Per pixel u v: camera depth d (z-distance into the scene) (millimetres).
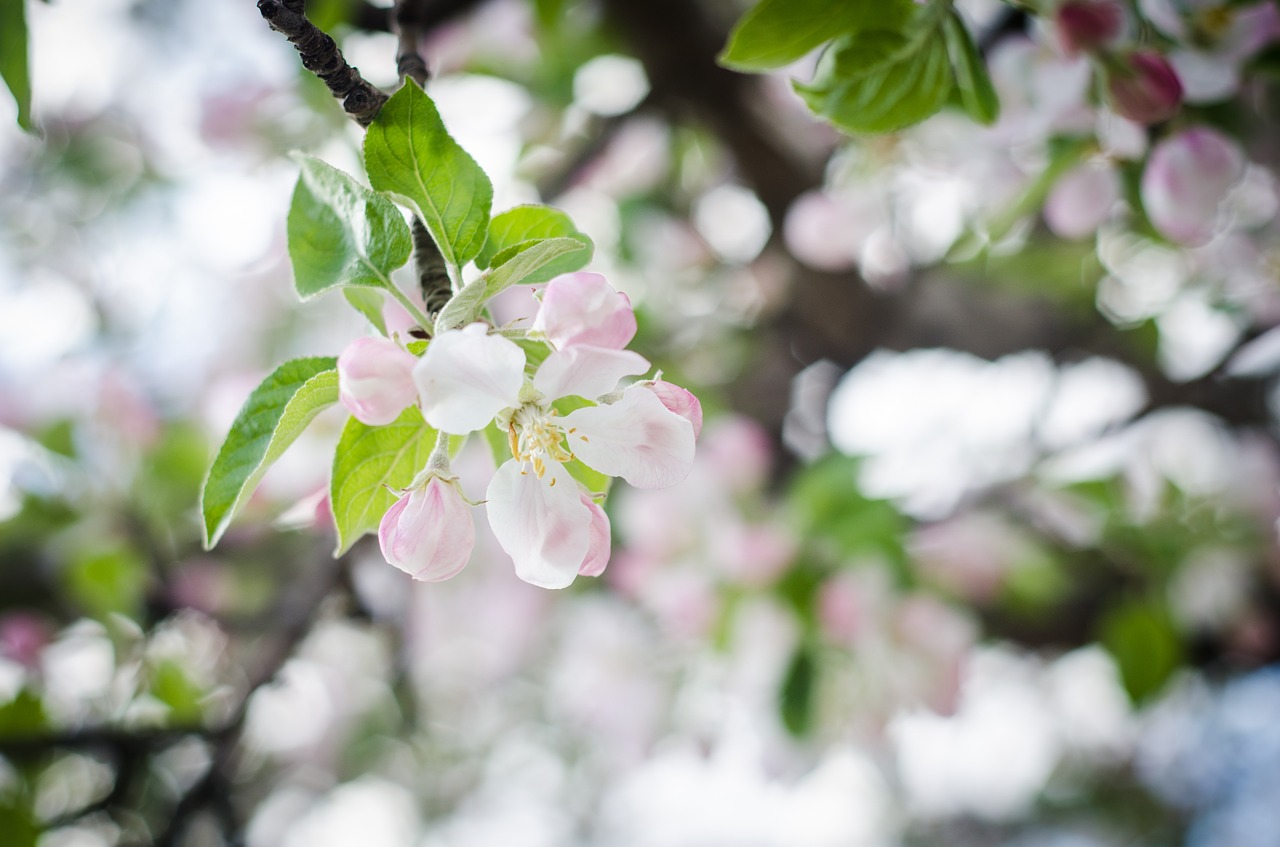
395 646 780
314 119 672
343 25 581
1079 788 1674
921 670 700
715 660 724
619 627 805
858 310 902
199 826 774
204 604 772
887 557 696
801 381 989
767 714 711
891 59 414
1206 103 493
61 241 1018
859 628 676
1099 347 888
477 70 746
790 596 684
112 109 978
